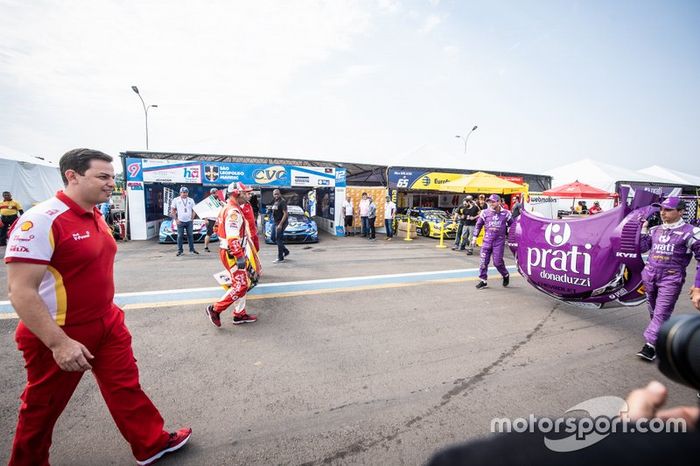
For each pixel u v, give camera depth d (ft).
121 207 39.70
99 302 5.76
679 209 10.40
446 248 34.01
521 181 53.21
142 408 6.26
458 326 13.17
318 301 15.83
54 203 5.36
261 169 39.50
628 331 13.03
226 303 12.30
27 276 4.83
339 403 8.27
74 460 6.44
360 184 57.98
